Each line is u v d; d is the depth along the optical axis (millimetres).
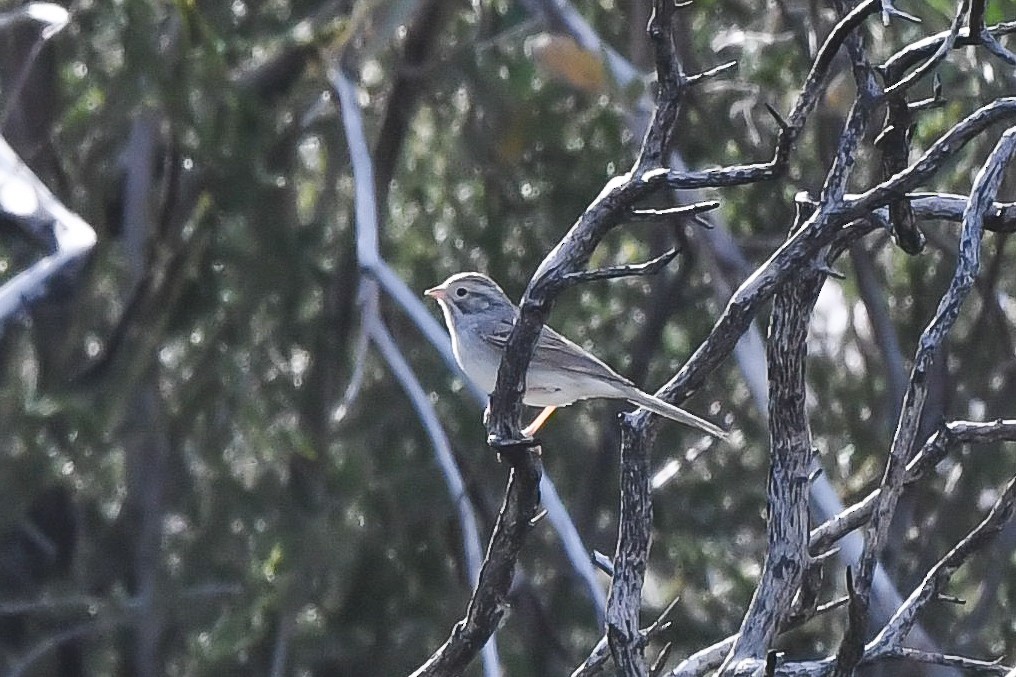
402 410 15016
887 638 5469
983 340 16594
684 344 16469
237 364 14070
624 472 5539
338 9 14445
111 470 15461
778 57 13570
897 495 5094
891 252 16609
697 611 15352
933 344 5172
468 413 15148
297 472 14461
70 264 7129
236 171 13805
